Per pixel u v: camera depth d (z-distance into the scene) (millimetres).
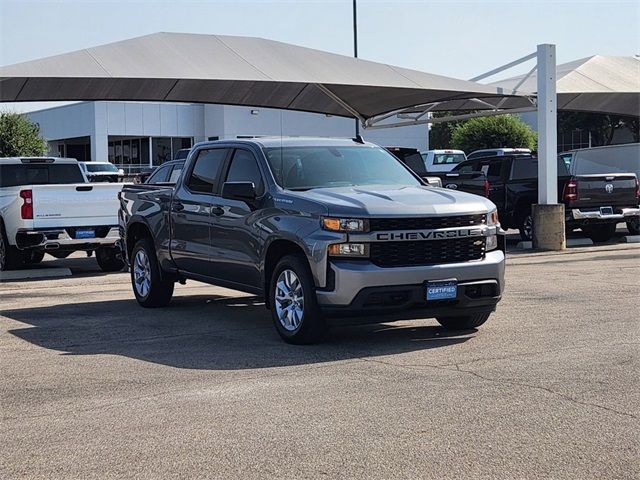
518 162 20609
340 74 18797
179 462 5078
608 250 18500
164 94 19531
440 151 35062
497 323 9438
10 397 6617
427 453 5133
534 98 21172
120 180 28781
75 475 4918
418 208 8148
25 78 16031
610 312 10055
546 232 18641
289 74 18188
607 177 19359
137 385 6902
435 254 8203
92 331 9445
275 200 8734
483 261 8367
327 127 46344
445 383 6762
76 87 17656
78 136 50812
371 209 8016
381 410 6035
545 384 6676
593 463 4941
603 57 23234
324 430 5605
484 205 8555
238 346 8445
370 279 7891
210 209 9719
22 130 48531
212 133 49375
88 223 14781
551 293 11727
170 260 10594
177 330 9438
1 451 5359
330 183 9133
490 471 4824
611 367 7234
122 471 4961
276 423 5777
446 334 8883
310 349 8219
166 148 51062
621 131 63500
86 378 7188
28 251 15281
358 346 8336
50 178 16984
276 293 8609
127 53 17562
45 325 9883
